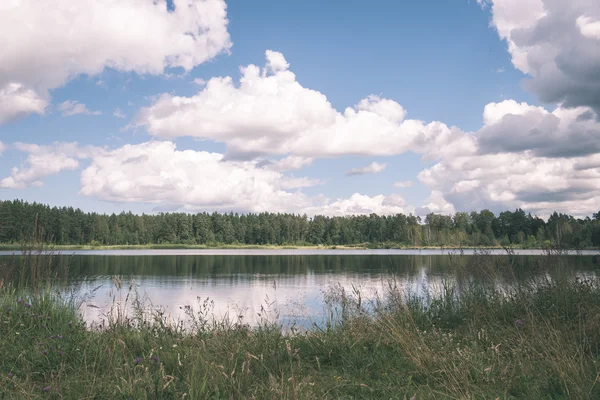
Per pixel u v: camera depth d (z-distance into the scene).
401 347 5.83
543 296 7.62
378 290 15.16
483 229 89.31
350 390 4.54
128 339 6.25
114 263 41.47
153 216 137.50
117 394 4.08
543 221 85.44
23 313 6.78
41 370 4.93
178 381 4.29
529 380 4.62
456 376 4.62
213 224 142.12
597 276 8.20
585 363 4.73
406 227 123.19
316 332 7.12
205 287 19.88
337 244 143.12
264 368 4.96
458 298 8.94
